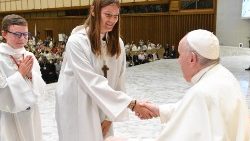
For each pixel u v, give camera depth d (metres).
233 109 1.86
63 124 2.72
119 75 2.88
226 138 1.81
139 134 4.36
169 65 10.88
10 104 2.87
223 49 13.42
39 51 13.75
